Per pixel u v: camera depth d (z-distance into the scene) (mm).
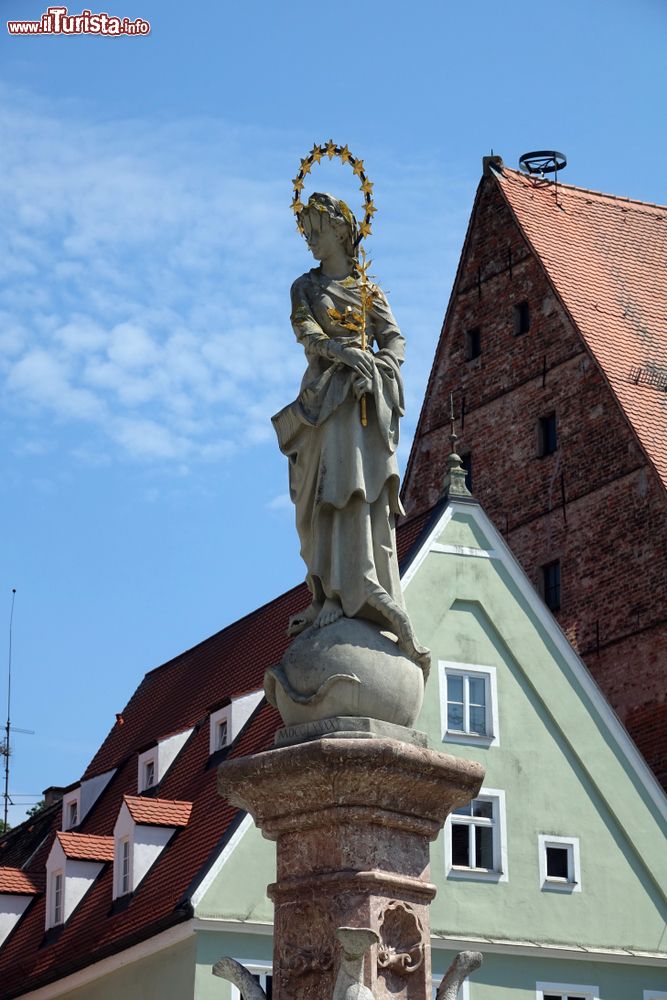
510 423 48000
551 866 37156
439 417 50281
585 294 47781
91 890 39719
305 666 15109
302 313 16047
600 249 49500
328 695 14953
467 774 14820
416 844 14789
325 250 16312
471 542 38344
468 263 50375
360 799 14516
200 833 36438
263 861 34531
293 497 15875
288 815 14836
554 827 37344
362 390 15547
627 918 37375
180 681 47188
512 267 49000
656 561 43031
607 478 44750
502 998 35812
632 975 37125
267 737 37406
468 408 49375
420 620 37344
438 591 37688
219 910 33938
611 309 47656
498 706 37594
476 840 36812
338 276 16250
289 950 14617
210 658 46281
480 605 38031
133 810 37531
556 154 51469
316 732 14867
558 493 46000
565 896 36969
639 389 45562
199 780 39094
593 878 37344
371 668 15000
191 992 33594
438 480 49938
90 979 37031
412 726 15305
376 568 15539
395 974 14445
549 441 46969
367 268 16125
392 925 14539
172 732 43312
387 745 14430
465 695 37438
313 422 15594
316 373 15852
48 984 38438
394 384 15773
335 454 15570
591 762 38031
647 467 43781
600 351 46156
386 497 15648
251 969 33906
